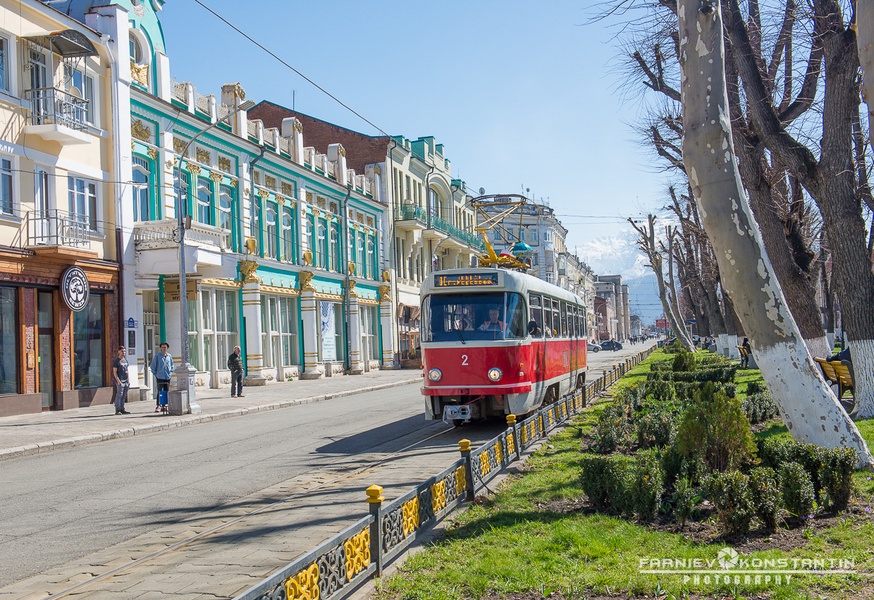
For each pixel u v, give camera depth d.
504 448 10.30
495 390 14.38
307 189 38.16
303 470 11.22
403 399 24.52
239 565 6.44
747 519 6.38
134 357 24.17
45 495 10.07
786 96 14.59
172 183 26.78
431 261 55.53
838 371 14.09
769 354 8.91
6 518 8.73
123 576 6.30
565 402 15.91
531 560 6.01
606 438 11.23
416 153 55.31
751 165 13.98
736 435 7.97
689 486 7.45
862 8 6.81
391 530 6.04
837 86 12.35
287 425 17.78
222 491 9.85
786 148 12.80
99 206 23.27
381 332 47.34
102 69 23.58
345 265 42.03
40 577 6.38
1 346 19.66
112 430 16.78
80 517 8.66
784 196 17.00
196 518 8.41
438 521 7.12
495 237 83.38
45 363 21.17
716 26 8.70
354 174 43.69
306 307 37.50
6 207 19.97
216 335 30.12
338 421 18.19
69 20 22.39
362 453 12.66
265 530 7.66
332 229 41.19
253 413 21.88
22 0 20.55
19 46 20.58
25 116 20.62
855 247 12.91
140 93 25.20
